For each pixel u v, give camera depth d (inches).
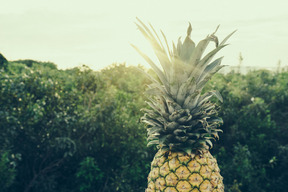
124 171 352.5
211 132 141.9
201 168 136.4
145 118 150.9
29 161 381.7
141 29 136.9
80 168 344.2
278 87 552.7
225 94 487.5
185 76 137.5
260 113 469.4
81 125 368.2
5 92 322.7
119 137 381.4
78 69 407.2
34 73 360.2
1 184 287.9
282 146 439.2
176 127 140.3
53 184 370.0
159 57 141.0
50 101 357.1
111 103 386.3
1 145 311.3
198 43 131.0
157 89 139.5
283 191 400.8
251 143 425.7
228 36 136.1
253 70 725.9
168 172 137.6
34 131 354.3
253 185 372.5
